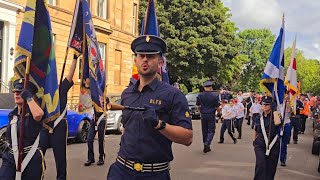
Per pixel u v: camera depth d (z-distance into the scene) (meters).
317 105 21.64
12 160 4.40
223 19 42.31
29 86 4.59
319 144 11.59
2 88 18.34
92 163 9.52
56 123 6.38
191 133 3.40
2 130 9.09
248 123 23.33
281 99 8.22
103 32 26.89
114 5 29.45
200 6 41.41
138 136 3.46
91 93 7.37
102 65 7.59
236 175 8.55
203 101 11.83
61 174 6.64
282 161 10.03
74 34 7.07
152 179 3.45
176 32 40.22
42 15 4.68
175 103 3.42
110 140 14.21
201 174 8.58
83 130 13.30
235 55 43.44
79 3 7.16
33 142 4.37
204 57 40.81
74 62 6.99
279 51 8.16
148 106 3.21
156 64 3.51
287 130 9.92
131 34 31.59
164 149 3.47
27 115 4.35
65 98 6.57
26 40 4.56
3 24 19.22
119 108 3.32
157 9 40.72
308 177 8.72
